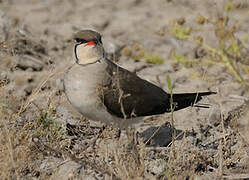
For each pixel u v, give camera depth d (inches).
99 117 476.4
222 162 447.8
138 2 1053.2
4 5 999.0
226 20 676.7
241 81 647.8
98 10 1014.4
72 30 877.8
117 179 415.8
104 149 469.7
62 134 499.5
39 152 461.1
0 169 424.2
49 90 609.3
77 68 469.4
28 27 847.1
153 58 656.4
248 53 721.0
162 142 519.5
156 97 502.6
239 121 551.5
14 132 467.8
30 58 704.4
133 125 503.5
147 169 446.0
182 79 690.2
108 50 777.6
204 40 799.1
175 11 984.9
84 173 439.5
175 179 426.6
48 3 1035.9
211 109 574.6
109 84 468.4
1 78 575.8
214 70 722.2
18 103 548.7
